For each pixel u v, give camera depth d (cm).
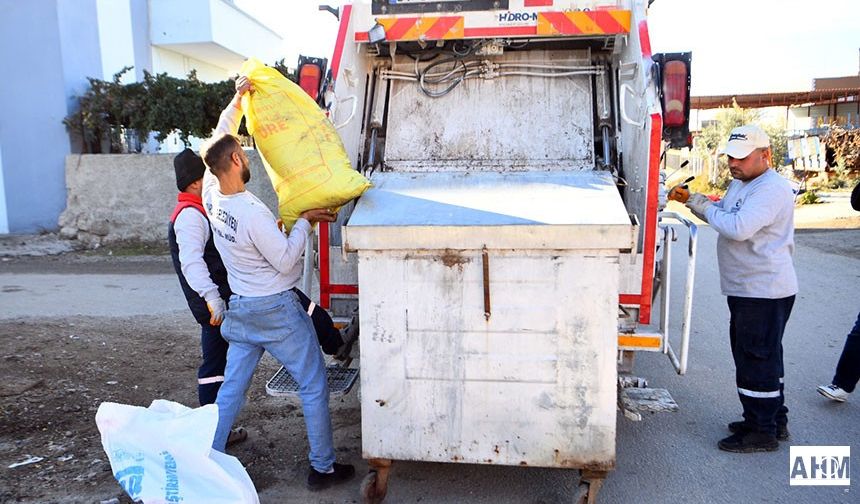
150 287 827
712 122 2755
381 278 294
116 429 276
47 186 1134
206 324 361
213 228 319
